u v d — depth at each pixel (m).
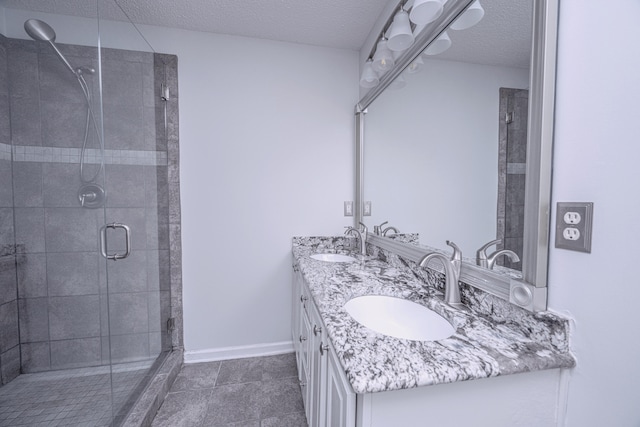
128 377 1.63
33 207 1.60
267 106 1.99
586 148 0.61
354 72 2.11
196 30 1.87
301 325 1.50
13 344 1.59
